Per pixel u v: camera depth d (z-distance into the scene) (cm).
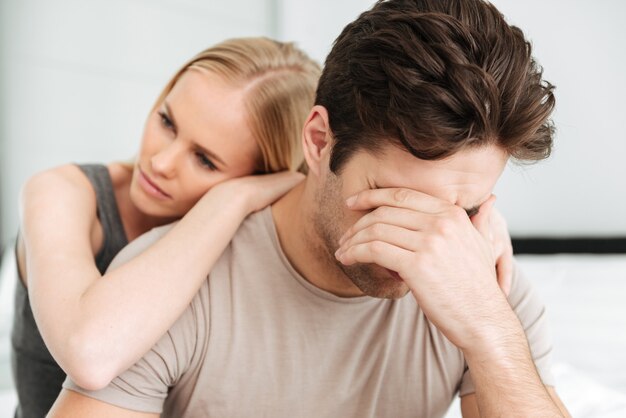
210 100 109
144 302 83
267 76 114
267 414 92
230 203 97
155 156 110
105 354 80
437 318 80
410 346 100
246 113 110
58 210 107
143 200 114
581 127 262
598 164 261
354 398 96
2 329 197
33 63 289
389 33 77
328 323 95
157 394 88
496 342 80
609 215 260
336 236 88
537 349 107
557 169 267
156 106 122
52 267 94
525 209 274
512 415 78
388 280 87
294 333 94
